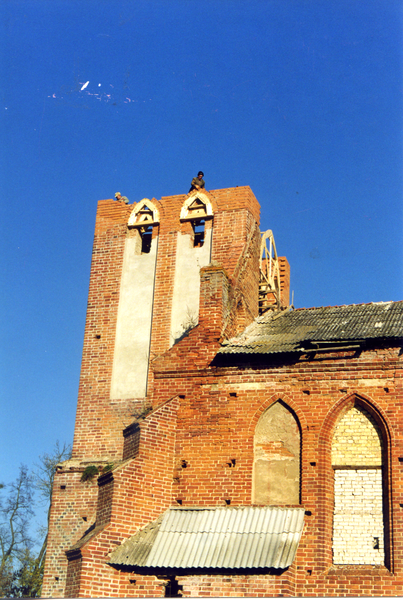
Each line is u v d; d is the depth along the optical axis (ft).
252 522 72.23
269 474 75.56
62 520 85.92
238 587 67.72
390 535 69.00
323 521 71.05
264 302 111.34
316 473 73.26
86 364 94.73
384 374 74.69
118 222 101.45
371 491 71.97
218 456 77.56
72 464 88.53
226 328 85.87
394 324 79.05
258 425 77.87
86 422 91.50
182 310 93.40
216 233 95.81
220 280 86.02
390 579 67.41
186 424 80.18
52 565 84.12
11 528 135.74
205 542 71.36
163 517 75.66
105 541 71.97
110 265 99.30
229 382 80.28
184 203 99.30
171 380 82.74
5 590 130.00
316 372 77.20
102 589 70.03
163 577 71.00
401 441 71.82
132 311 95.96
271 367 79.05
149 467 77.36
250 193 98.02
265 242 117.08
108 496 74.95
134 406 90.48
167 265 96.43
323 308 90.79
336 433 74.90
